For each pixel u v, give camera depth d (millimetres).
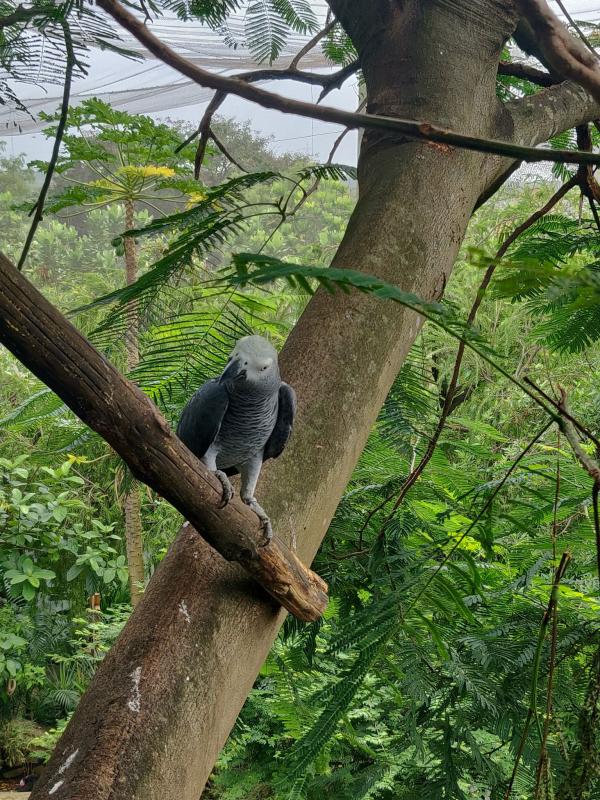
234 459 1808
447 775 2660
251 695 3906
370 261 1914
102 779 1302
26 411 2322
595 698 1390
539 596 2377
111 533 6984
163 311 1970
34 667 6316
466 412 5418
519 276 811
